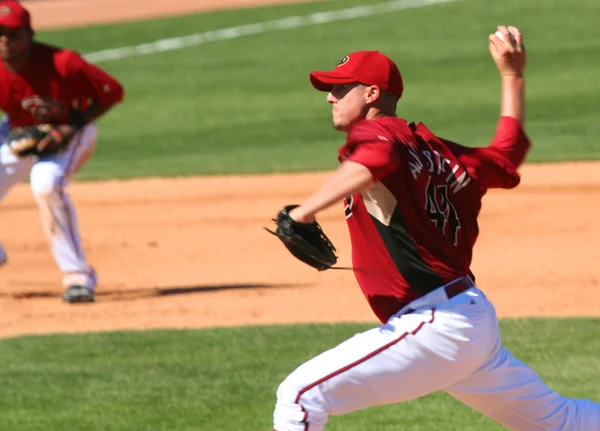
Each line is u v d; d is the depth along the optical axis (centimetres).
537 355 2481
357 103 1497
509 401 1565
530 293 3083
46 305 3200
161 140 6047
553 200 4269
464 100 6612
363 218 1464
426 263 1460
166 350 2647
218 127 6297
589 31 8556
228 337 2738
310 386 1455
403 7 10256
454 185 1508
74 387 2391
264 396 2295
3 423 2175
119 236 4097
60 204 3134
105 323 2961
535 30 8738
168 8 11344
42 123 3050
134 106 7050
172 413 2206
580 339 2595
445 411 2181
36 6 12156
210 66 8294
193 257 3753
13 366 2552
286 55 8506
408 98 6744
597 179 4569
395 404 2233
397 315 1486
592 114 6000
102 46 9425
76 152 3130
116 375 2467
